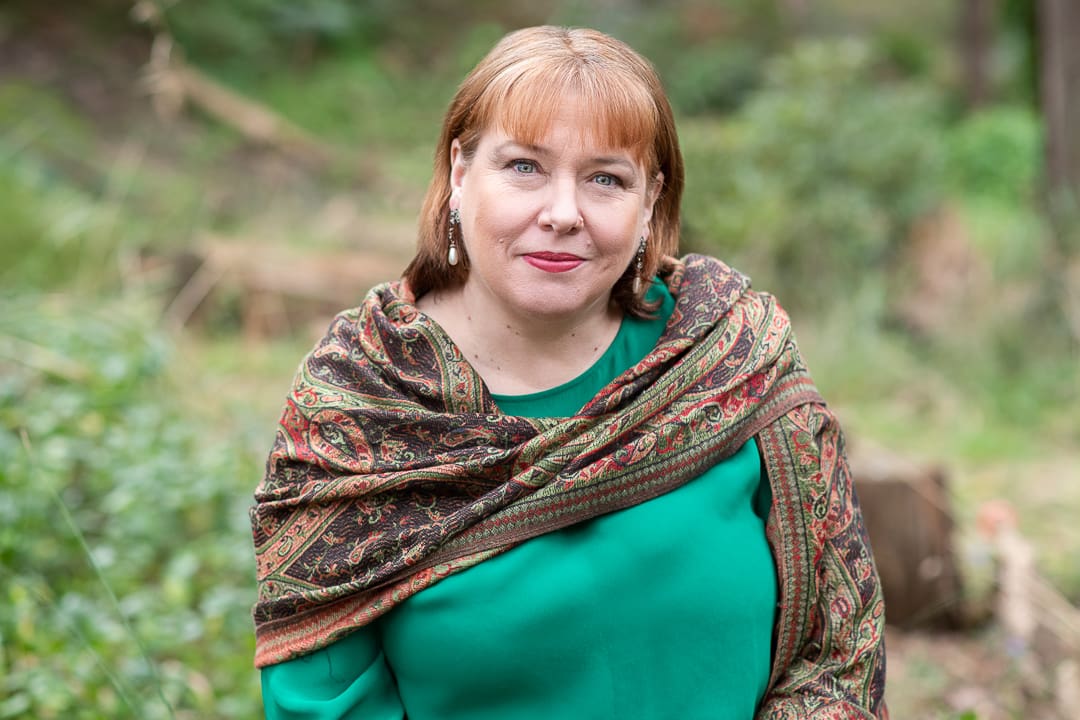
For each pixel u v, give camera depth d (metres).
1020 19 14.61
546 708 1.87
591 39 1.87
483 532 1.85
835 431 2.03
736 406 1.92
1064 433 7.20
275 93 15.77
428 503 1.88
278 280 9.24
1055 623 3.95
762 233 9.32
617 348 2.01
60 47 14.39
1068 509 5.70
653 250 1.99
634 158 1.84
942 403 7.80
